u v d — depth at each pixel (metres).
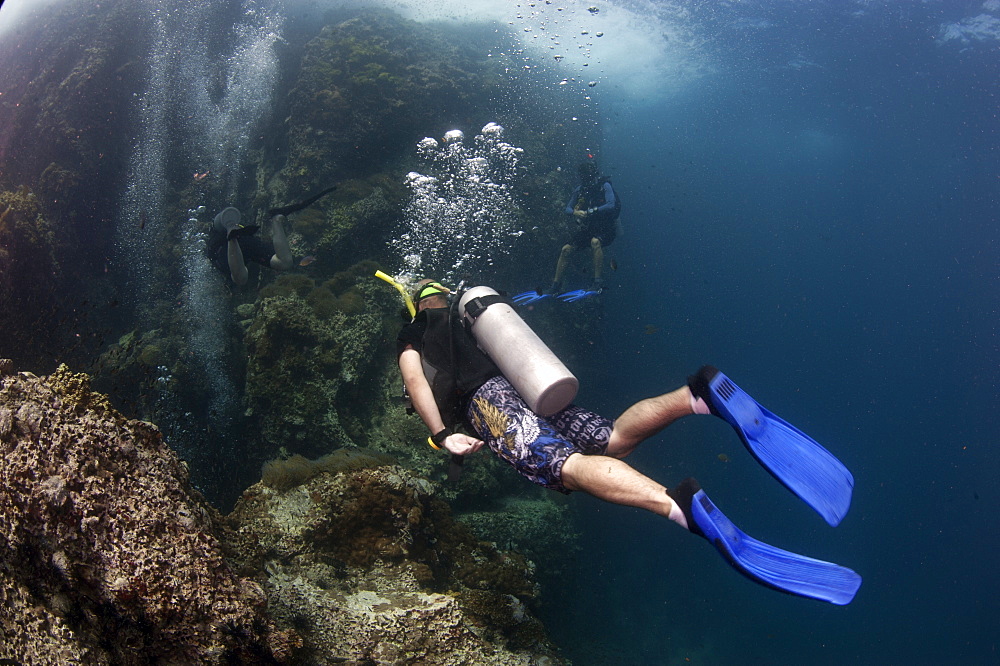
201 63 14.23
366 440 9.27
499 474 10.64
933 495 37.03
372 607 3.93
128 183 13.41
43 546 2.17
